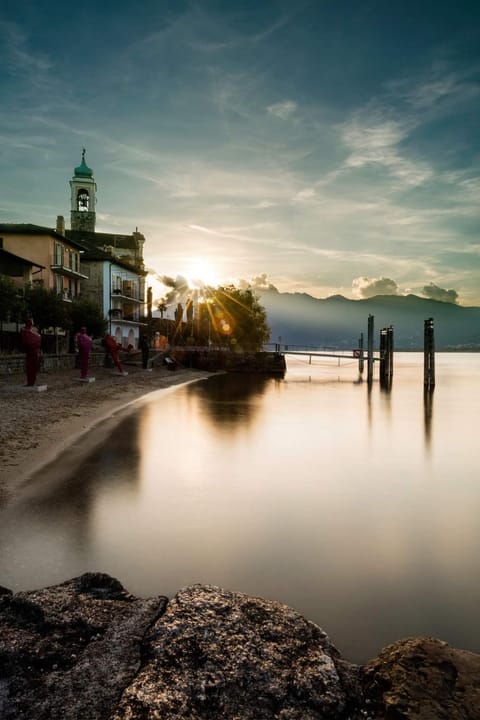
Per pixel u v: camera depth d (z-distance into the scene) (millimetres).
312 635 3275
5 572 5180
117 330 61094
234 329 67750
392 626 4488
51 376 28500
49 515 6957
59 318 36656
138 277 69625
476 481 10195
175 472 9898
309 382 46375
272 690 2709
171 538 6395
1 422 13203
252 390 34688
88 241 70625
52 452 10617
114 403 20203
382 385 44562
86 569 5352
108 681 2752
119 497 7965
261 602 3596
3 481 8336
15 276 39500
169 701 2545
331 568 5727
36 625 3385
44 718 2484
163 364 52469
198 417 18766
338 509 8070
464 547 6492
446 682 2850
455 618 4652
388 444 14852
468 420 21078
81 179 74375
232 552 6062
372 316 45438
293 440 14875
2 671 2873
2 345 30109
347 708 2705
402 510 8109
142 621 3350
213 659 2883
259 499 8422
